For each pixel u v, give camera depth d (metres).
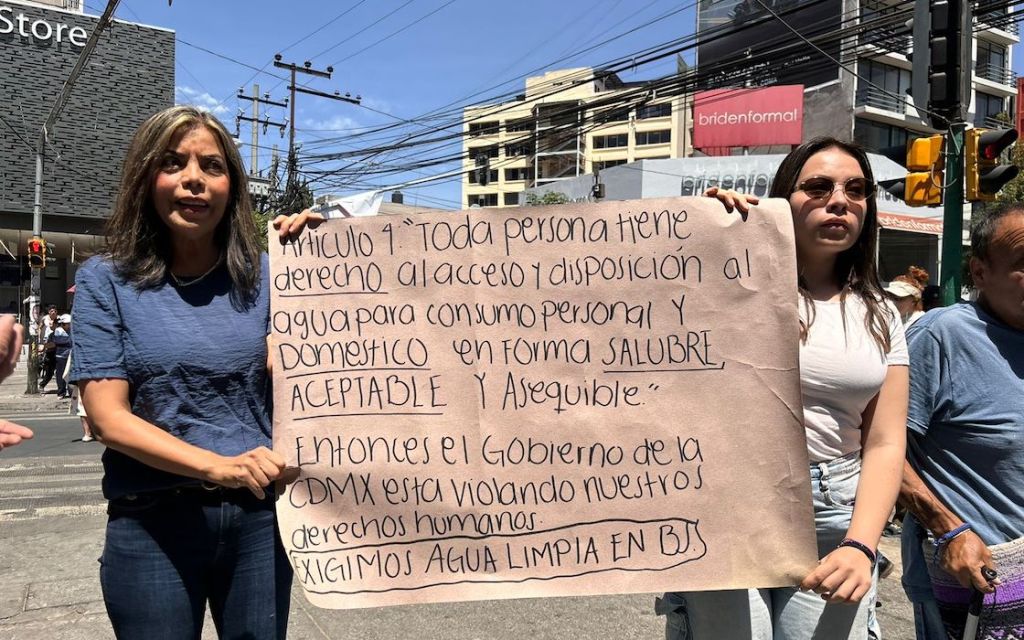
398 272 2.11
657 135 61.28
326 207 9.55
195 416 1.83
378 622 3.64
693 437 2.02
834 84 28.09
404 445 2.07
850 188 1.99
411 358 2.09
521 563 2.05
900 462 1.93
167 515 1.80
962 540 2.01
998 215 2.06
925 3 6.85
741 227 2.04
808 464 1.94
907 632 3.47
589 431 2.06
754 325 2.01
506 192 67.38
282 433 2.02
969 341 2.07
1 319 1.65
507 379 2.09
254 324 1.95
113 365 1.77
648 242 2.08
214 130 1.86
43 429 10.29
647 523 2.02
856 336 1.99
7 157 19.73
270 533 1.96
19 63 19.67
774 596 2.06
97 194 20.81
